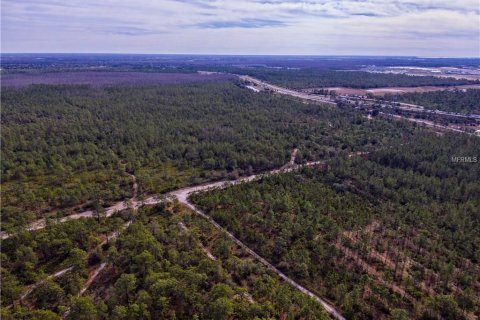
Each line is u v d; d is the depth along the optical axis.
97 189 115.19
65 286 73.31
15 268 78.00
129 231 90.75
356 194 120.12
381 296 73.25
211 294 67.31
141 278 74.06
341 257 86.06
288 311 66.25
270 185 121.06
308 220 97.81
